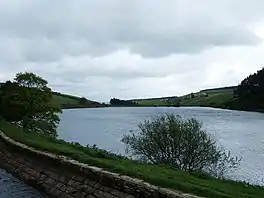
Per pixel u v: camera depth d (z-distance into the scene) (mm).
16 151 30641
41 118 47812
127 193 16500
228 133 71875
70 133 68188
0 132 38594
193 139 26266
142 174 17625
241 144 55469
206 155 26297
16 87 48094
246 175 33875
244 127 86625
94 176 19078
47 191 22000
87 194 18719
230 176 32469
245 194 16328
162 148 26531
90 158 22297
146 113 165875
